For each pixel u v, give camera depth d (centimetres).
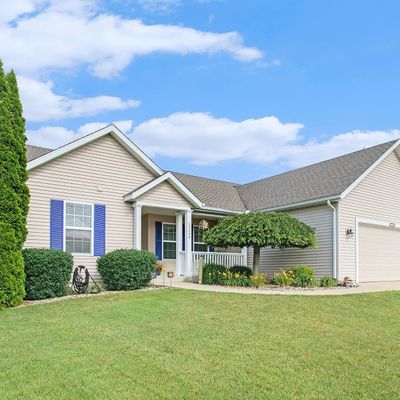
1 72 1211
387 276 1989
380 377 646
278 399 562
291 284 1593
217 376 633
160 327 889
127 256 1404
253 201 2175
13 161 1188
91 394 561
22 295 1143
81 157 1535
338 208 1767
